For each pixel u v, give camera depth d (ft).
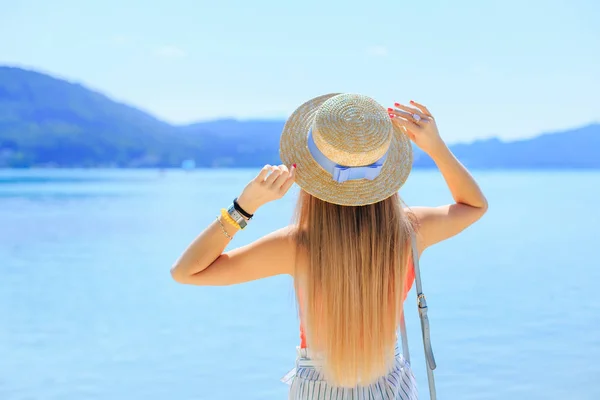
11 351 20.61
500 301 26.81
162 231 56.44
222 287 31.55
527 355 19.17
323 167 5.96
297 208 6.38
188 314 25.81
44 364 19.17
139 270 36.91
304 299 6.28
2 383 17.38
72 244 48.26
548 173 297.33
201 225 61.31
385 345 6.24
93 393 16.61
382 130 5.84
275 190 5.86
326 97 6.44
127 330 23.30
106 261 40.22
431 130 6.59
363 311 6.13
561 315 24.30
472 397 15.94
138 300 28.68
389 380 6.34
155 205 88.53
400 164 6.29
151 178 227.40
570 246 44.06
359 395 6.19
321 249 6.12
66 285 32.40
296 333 22.76
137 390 16.81
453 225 6.70
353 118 5.81
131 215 72.54
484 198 6.80
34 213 75.66
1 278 34.47
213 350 20.58
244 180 204.54
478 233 52.42
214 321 24.58
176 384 17.26
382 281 6.19
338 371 6.13
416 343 20.67
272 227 58.85
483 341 20.79
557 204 84.99
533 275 32.99
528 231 53.47
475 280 31.68
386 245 6.16
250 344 21.27
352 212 6.11
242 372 18.31
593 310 25.11
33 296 29.76
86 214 73.97
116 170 367.45
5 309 26.99
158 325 24.02
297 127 6.27
